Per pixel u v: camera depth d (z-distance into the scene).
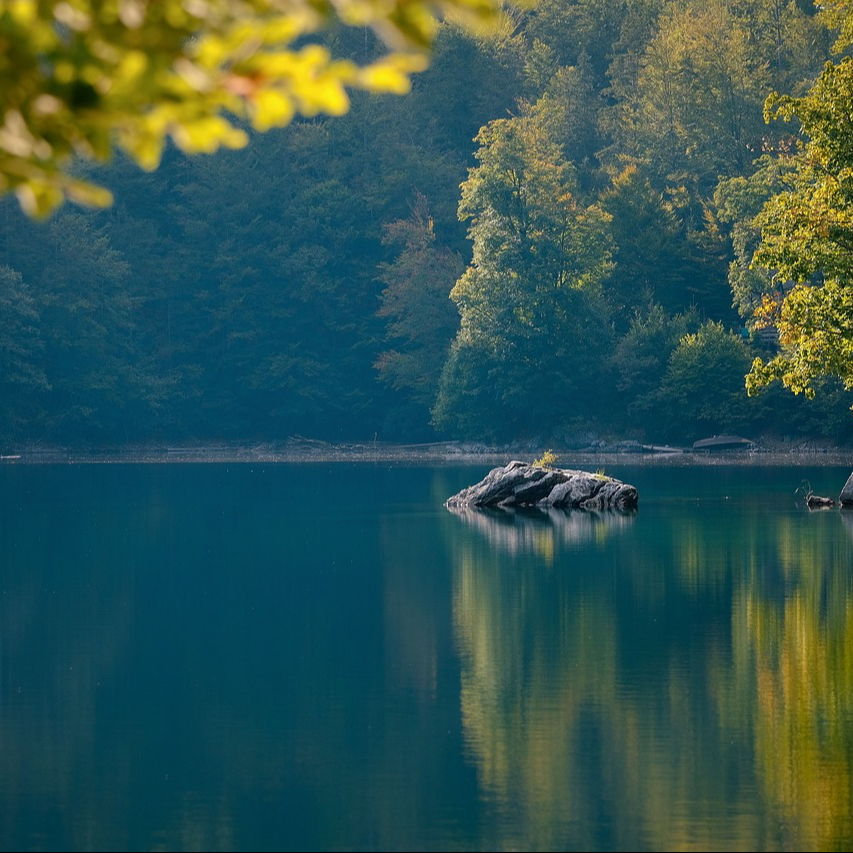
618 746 25.64
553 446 162.38
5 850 20.77
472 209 175.62
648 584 46.03
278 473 120.56
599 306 162.50
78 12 9.05
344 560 55.06
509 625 39.12
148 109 9.55
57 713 29.61
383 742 26.58
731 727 26.72
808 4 196.12
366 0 9.02
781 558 51.78
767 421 157.12
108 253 173.62
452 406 164.00
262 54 9.06
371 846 20.56
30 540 63.47
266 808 22.62
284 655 35.66
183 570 52.59
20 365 162.62
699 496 85.12
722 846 20.05
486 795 22.92
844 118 61.31
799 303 61.88
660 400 156.50
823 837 20.34
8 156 9.25
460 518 73.56
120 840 21.19
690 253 167.88
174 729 28.09
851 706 28.09
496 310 158.88
